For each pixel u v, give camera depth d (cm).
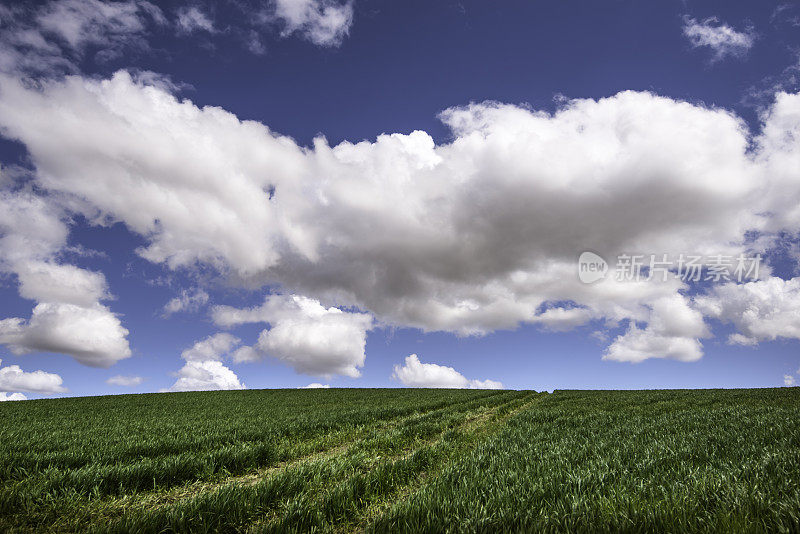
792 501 411
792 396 2367
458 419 1634
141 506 583
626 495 470
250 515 513
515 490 534
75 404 2934
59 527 503
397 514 451
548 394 3603
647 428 1179
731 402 2122
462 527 410
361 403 2803
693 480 520
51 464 732
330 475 709
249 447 919
